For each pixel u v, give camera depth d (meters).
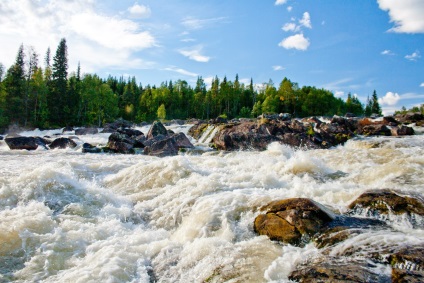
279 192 8.52
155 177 11.52
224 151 21.25
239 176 10.49
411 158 12.84
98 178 12.77
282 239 5.79
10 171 13.27
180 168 11.81
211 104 100.06
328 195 8.09
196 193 9.08
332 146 22.20
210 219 7.03
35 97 65.94
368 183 10.16
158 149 21.92
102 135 40.97
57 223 7.44
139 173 12.20
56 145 26.20
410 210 6.14
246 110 98.25
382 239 5.11
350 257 4.79
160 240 6.91
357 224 5.98
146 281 5.25
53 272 5.48
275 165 12.45
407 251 4.56
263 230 6.18
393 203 6.39
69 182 10.11
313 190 8.68
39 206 8.25
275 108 93.19
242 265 5.04
